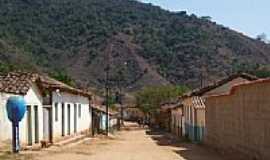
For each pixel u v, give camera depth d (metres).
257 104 18.27
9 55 74.44
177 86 102.94
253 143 19.00
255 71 59.06
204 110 34.59
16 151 23.55
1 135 24.31
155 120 102.31
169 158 23.59
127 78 119.25
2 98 24.61
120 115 101.12
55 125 35.50
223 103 26.00
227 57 113.00
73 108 43.81
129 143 38.84
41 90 31.44
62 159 22.08
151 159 22.98
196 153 27.02
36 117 30.36
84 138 43.00
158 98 101.38
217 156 24.53
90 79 110.56
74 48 118.38
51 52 109.44
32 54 95.69
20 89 26.69
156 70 119.50
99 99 83.44
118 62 119.50
